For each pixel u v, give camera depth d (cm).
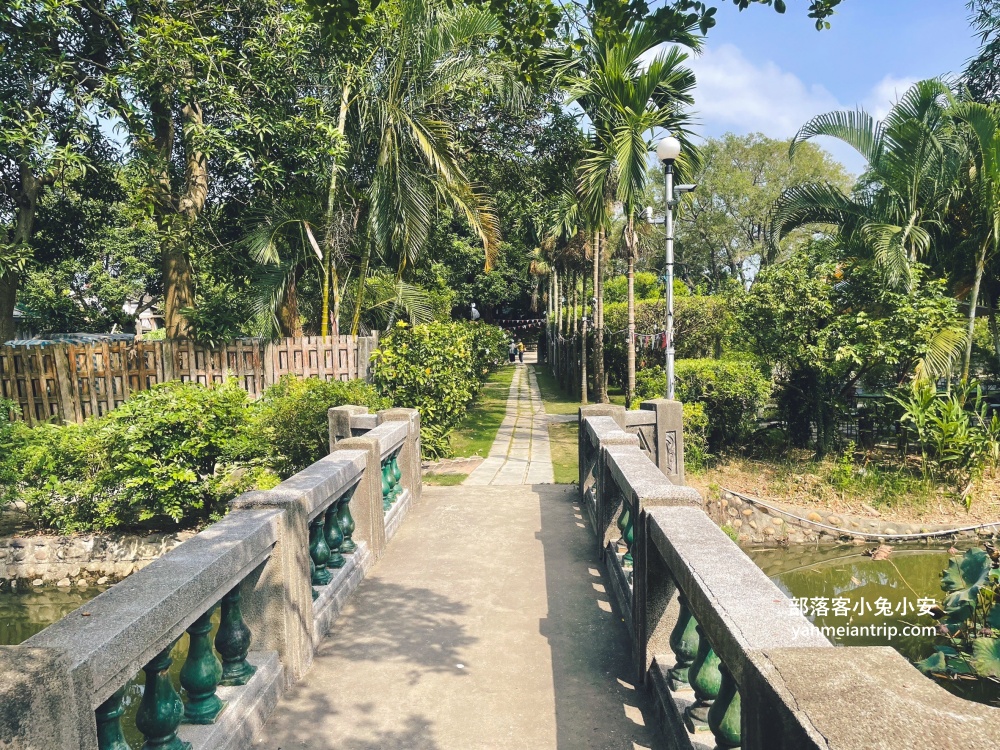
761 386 1210
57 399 1366
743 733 186
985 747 129
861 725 139
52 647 183
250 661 349
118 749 223
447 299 2389
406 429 713
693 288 4659
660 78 1295
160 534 947
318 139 1217
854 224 1357
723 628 211
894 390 1230
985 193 1238
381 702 349
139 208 1332
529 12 524
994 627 619
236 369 1359
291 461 957
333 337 1336
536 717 334
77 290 2947
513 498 770
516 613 458
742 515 1044
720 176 4016
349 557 512
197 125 1207
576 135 1595
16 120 1155
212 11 1295
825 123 1305
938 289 1184
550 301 3434
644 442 784
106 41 1320
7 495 972
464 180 1277
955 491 1118
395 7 1143
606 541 545
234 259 1426
